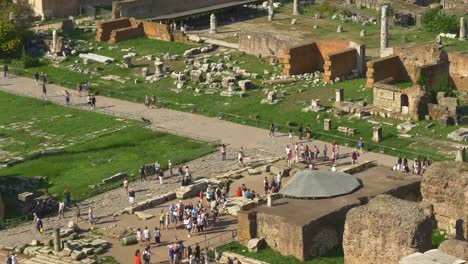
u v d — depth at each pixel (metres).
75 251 142.50
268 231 140.75
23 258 143.75
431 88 196.25
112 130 193.25
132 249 144.38
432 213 139.75
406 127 183.25
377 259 127.75
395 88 188.88
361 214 129.00
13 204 160.50
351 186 148.62
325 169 166.62
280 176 162.62
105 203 161.12
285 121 191.38
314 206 142.88
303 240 136.88
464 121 183.38
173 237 147.38
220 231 148.25
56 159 179.75
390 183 151.50
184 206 155.38
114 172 172.75
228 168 172.75
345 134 183.50
